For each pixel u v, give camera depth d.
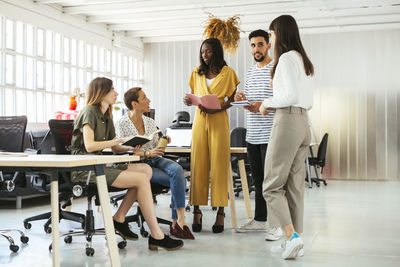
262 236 3.70
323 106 9.77
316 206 5.55
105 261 2.95
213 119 3.77
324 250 3.22
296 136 2.86
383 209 5.28
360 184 8.62
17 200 5.45
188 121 9.34
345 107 9.69
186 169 6.01
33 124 7.02
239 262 2.88
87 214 3.29
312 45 9.84
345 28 9.44
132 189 3.22
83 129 3.08
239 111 9.98
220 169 3.78
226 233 3.83
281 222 2.91
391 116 9.48
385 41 9.48
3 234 3.21
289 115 2.87
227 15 8.31
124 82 10.00
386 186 8.22
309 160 8.23
